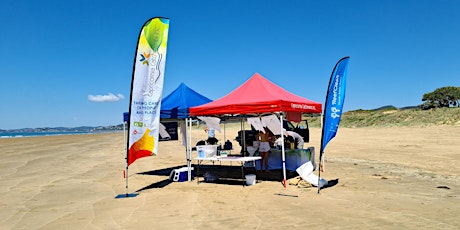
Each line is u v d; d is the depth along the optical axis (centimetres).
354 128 3062
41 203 647
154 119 686
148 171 1059
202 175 947
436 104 4591
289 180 800
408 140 1741
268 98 757
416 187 687
